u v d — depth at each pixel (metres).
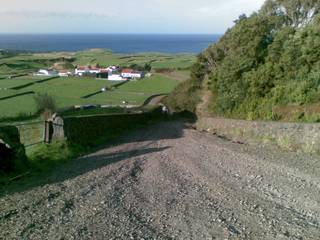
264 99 32.62
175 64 161.50
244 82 37.06
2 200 11.05
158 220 9.42
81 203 10.79
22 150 14.98
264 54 38.38
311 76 29.56
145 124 40.78
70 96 93.31
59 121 19.52
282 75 33.38
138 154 19.16
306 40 32.69
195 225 9.07
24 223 9.24
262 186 12.57
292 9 41.12
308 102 27.77
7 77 134.00
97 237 8.39
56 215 9.80
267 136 22.53
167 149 20.56
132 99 87.81
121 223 9.21
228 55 44.56
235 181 13.25
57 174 14.32
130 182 13.19
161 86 110.19
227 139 25.41
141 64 169.88
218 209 10.23
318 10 39.84
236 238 8.28
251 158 17.38
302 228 8.83
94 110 62.59
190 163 16.41
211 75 49.53
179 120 47.81
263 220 9.37
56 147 18.27
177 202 10.86
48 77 136.62
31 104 78.31
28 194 11.62
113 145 22.70
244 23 42.56
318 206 10.45
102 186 12.59
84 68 164.00
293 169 15.05
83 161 17.09
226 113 38.38
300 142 19.97
